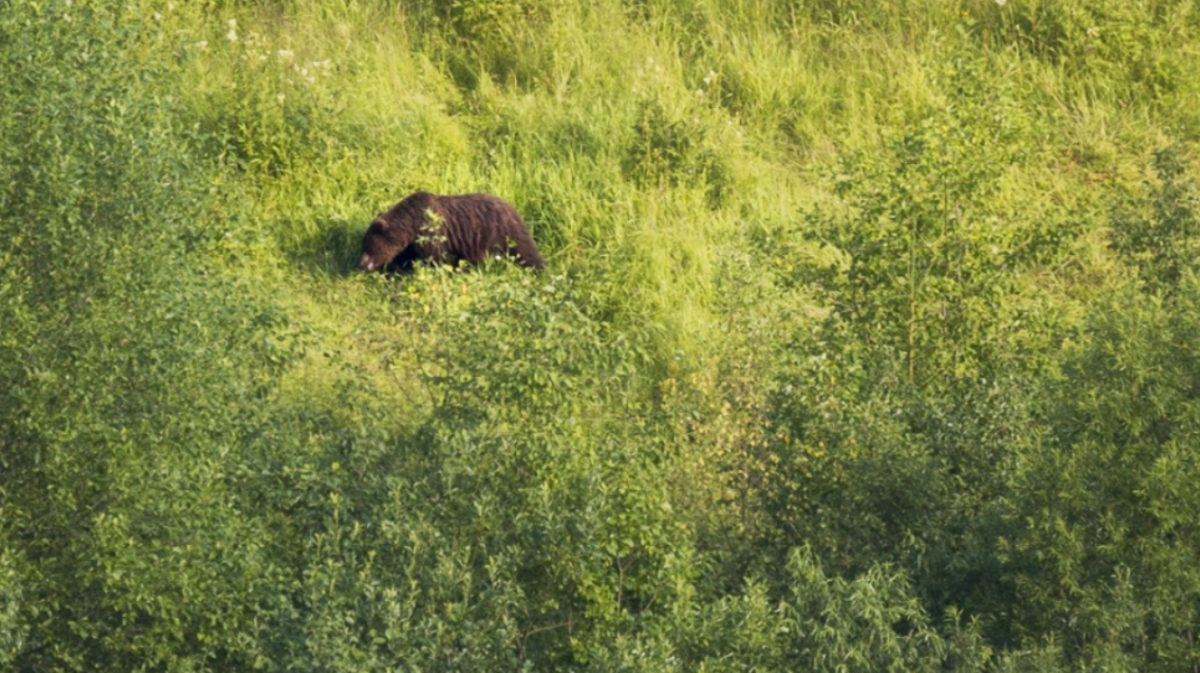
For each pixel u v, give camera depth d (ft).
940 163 46.14
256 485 39.68
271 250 59.26
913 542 39.34
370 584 35.86
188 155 40.60
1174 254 46.78
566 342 41.29
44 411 35.86
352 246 60.80
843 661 36.35
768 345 46.73
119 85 39.50
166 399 37.17
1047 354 45.80
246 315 40.91
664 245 60.95
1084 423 38.99
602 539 38.58
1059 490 38.24
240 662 37.42
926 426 42.83
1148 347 38.70
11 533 36.19
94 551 35.45
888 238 46.50
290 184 62.44
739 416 44.45
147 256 37.29
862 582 36.60
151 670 36.70
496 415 40.34
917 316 46.21
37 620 36.04
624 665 35.29
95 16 40.09
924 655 37.17
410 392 48.19
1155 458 38.11
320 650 34.37
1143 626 37.73
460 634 36.06
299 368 49.96
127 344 36.88
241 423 39.60
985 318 46.21
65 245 36.52
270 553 38.86
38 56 37.73
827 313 56.29
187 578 35.94
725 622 36.99
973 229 46.29
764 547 42.04
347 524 39.04
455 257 59.72
